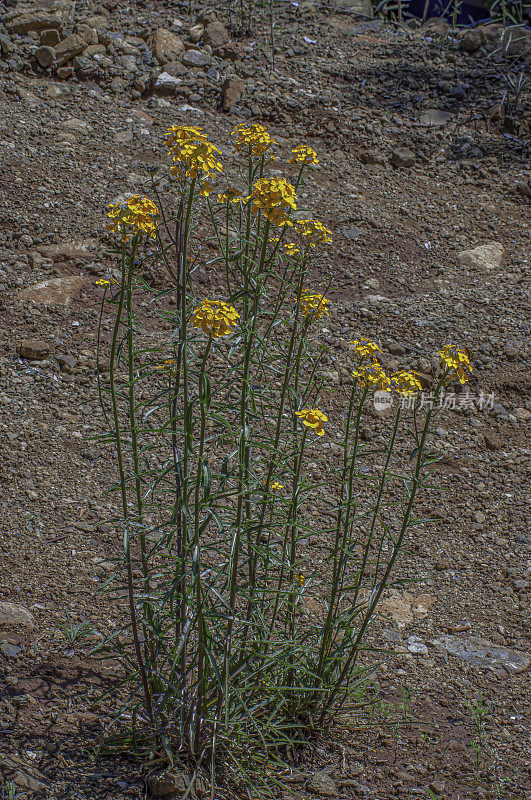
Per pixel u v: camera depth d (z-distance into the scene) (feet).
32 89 21.81
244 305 8.22
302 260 8.95
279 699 8.99
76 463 13.07
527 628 11.23
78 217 17.78
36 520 11.89
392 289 17.81
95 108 21.56
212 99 22.95
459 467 14.32
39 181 18.51
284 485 9.25
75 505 12.28
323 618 10.66
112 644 9.83
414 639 10.91
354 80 24.82
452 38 27.45
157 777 7.99
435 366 15.93
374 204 20.11
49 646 9.75
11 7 23.71
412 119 23.48
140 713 8.73
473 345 16.53
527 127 23.43
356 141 22.30
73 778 8.02
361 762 8.92
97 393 14.40
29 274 16.47
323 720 9.21
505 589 11.93
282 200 7.44
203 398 7.09
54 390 14.34
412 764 8.94
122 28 24.75
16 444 13.17
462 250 19.22
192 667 8.09
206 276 16.93
